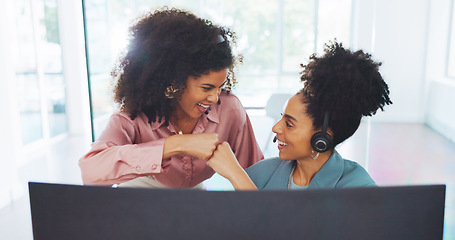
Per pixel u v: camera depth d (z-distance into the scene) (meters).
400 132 5.50
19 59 4.44
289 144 0.96
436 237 0.53
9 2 4.24
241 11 6.73
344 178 0.96
